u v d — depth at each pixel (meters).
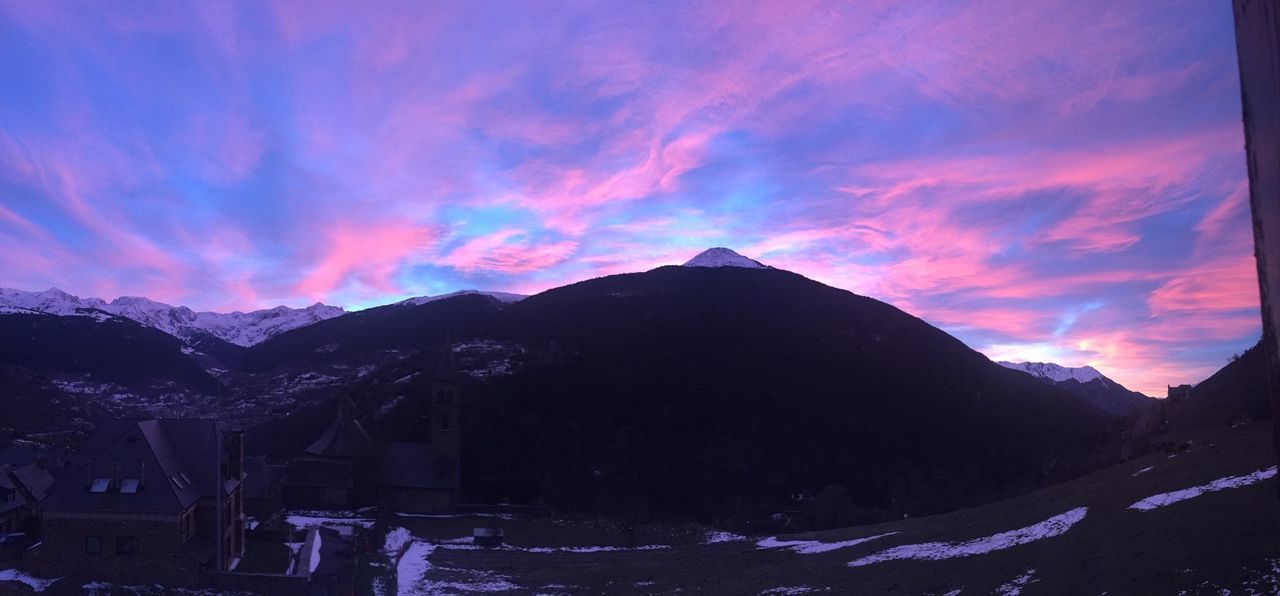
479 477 106.00
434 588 56.62
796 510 103.81
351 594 51.31
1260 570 29.00
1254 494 37.69
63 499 46.53
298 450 118.62
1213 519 36.12
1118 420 116.81
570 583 58.59
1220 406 71.81
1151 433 83.69
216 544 50.06
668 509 105.75
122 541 46.38
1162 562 33.19
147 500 46.69
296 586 46.69
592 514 98.25
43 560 46.03
